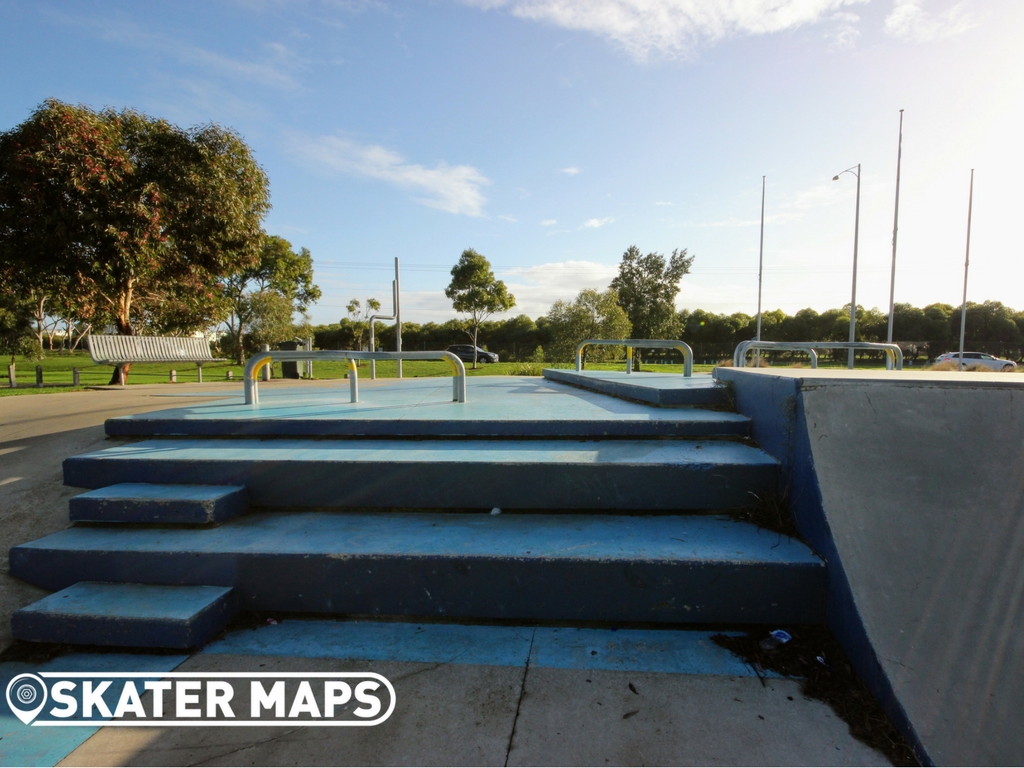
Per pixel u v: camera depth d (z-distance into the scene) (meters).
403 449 3.02
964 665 1.64
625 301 40.03
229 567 2.26
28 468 3.18
